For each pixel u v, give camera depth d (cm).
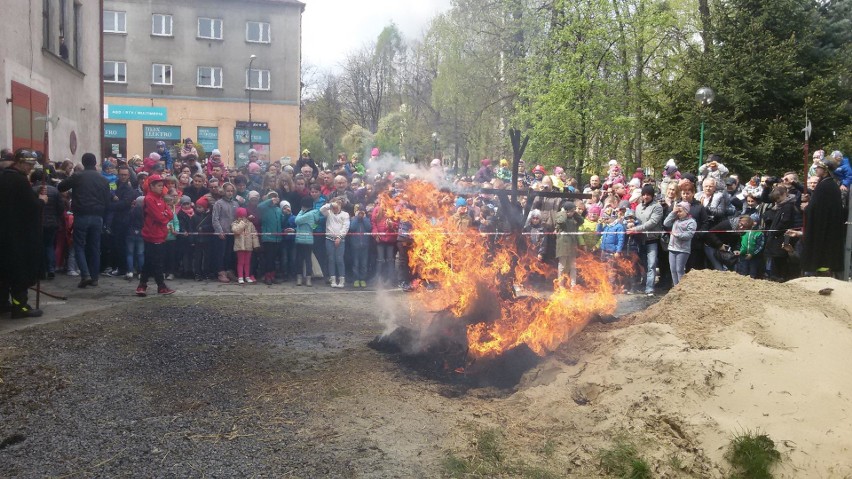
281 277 1203
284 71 4166
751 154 1628
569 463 413
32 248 789
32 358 616
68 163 1201
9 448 437
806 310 530
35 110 1439
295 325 772
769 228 1066
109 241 1184
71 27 1691
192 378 566
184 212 1166
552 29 2297
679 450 411
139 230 1141
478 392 534
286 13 4138
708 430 419
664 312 575
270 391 531
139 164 1527
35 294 957
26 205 784
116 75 3981
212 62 4066
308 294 1039
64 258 1188
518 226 644
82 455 426
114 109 3978
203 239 1177
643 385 475
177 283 1129
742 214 1103
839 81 1686
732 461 397
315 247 1178
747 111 1669
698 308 557
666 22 2275
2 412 493
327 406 498
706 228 1091
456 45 2855
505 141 2675
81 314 814
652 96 1833
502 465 407
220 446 435
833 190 872
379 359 614
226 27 4066
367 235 1170
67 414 491
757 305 539
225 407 500
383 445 432
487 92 3081
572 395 495
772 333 505
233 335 712
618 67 2209
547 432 455
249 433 454
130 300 929
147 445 439
